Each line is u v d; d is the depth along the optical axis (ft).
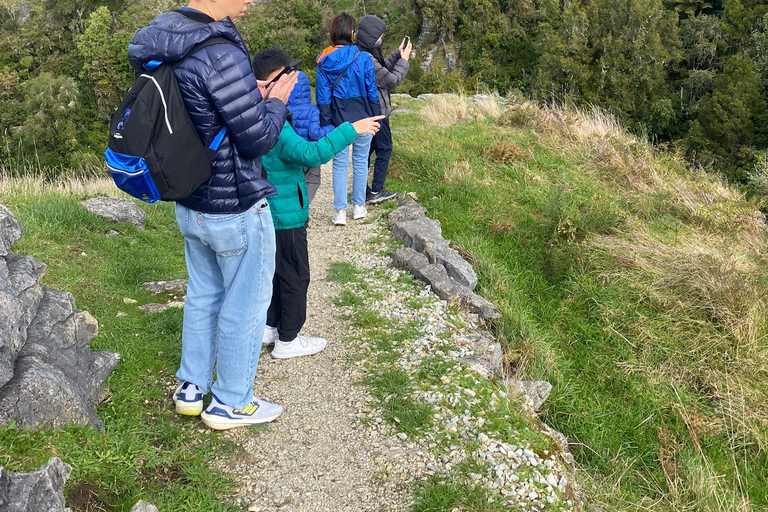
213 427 10.87
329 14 240.53
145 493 9.10
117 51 185.47
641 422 14.84
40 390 9.01
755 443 14.55
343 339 14.70
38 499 7.18
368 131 11.09
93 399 10.84
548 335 17.02
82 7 220.23
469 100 44.37
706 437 14.57
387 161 23.47
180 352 13.09
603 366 16.31
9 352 9.17
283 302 13.25
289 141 11.14
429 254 18.58
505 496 9.93
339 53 20.40
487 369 13.38
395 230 20.81
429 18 216.33
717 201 25.81
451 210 22.53
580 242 20.01
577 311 18.01
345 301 16.55
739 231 23.47
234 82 8.48
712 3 194.29
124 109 8.48
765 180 44.29
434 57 216.33
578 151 29.09
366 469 10.46
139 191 8.56
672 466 13.74
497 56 211.20
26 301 10.45
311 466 10.46
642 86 149.38
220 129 8.84
